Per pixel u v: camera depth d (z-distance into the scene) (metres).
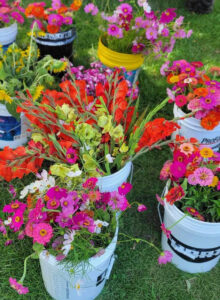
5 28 2.82
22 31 3.78
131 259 2.11
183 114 2.40
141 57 2.92
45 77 2.41
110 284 2.00
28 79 2.46
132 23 2.87
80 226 1.46
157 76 3.47
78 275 1.59
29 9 2.83
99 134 1.75
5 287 1.94
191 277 2.08
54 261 1.55
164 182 2.59
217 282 2.07
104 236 1.63
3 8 2.72
